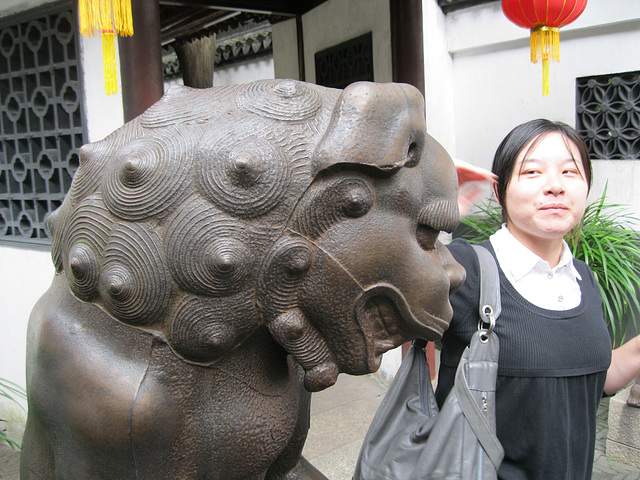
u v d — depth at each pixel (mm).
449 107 3443
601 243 2557
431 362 2779
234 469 751
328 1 3150
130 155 672
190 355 694
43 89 2020
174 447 709
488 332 1051
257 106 695
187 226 651
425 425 1017
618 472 2176
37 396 749
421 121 715
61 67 1960
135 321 685
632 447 2205
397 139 673
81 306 732
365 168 666
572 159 1104
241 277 662
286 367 805
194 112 710
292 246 666
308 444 2281
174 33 3527
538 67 3043
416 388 1111
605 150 2871
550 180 1090
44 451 805
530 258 1102
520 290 1108
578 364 1061
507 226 1204
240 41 5207
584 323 1089
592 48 2832
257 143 663
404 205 709
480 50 3287
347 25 3018
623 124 2822
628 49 2703
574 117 2943
